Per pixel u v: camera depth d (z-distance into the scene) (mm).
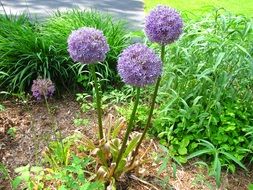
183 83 907
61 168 741
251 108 900
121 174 748
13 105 1011
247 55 867
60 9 1825
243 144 859
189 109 847
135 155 743
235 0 2104
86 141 769
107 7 1961
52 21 1242
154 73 591
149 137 887
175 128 887
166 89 900
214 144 849
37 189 702
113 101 1001
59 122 951
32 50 1098
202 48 908
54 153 791
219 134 850
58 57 1083
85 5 1961
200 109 876
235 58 871
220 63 876
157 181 776
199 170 823
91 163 779
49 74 1050
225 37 917
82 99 1037
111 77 1104
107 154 742
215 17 974
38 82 775
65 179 646
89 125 938
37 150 845
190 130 861
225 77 833
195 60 905
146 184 759
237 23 946
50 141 875
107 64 1082
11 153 835
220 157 832
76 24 1186
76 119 934
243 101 908
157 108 964
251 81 896
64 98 1059
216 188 782
